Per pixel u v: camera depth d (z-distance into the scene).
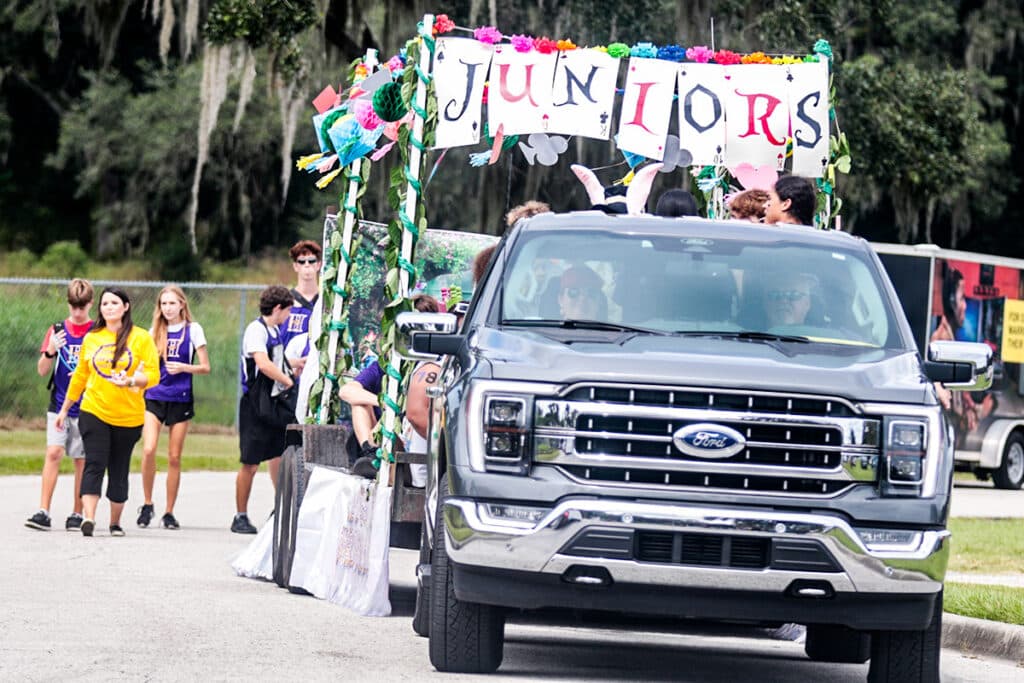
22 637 19.02
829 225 25.67
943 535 15.97
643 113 25.17
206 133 70.38
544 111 24.92
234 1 69.00
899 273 60.16
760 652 21.80
